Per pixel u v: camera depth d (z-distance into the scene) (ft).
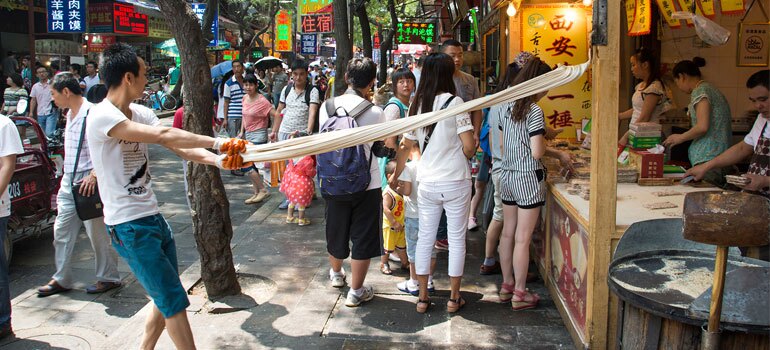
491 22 23.41
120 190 9.84
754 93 11.84
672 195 12.44
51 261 19.08
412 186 14.19
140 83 10.09
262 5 86.28
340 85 28.14
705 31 13.74
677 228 8.43
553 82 8.23
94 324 14.57
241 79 30.99
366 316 13.44
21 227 18.57
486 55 26.89
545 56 19.53
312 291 14.97
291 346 12.08
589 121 18.52
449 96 12.62
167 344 12.26
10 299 15.29
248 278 16.01
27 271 18.21
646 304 6.88
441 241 18.07
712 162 12.89
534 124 12.52
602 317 10.41
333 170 13.34
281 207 23.59
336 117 13.20
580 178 13.57
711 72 19.40
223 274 14.30
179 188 29.30
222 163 9.29
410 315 13.46
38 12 58.65
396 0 67.97
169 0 12.88
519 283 13.48
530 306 13.58
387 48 61.41
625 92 20.54
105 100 9.93
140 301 15.90
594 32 9.79
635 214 10.95
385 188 15.76
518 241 13.32
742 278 7.20
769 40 18.92
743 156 12.53
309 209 23.52
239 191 28.35
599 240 10.21
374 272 16.42
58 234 16.17
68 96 15.39
